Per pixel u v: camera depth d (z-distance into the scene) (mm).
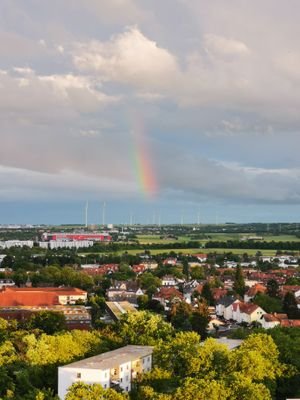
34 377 161500
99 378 149500
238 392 122750
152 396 125875
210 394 117812
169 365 152000
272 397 147375
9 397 141875
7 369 164500
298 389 157750
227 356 149625
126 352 170250
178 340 164625
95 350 178750
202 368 145750
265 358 158875
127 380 158250
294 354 170000
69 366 153000
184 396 118312
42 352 169875
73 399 125000
